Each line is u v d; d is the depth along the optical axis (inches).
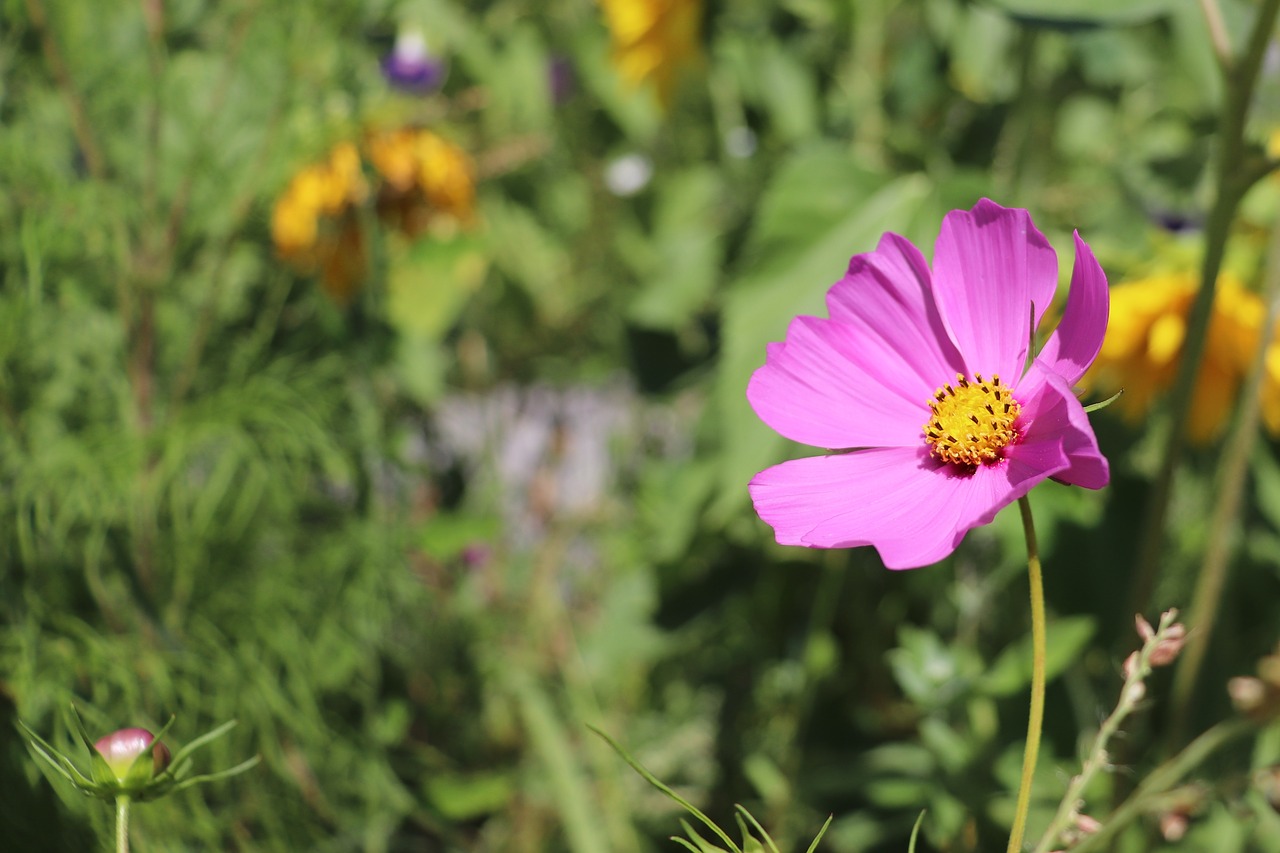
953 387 21.4
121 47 30.8
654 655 38.4
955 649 29.1
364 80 33.3
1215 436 30.2
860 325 21.8
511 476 46.6
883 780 30.3
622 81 51.3
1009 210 21.2
